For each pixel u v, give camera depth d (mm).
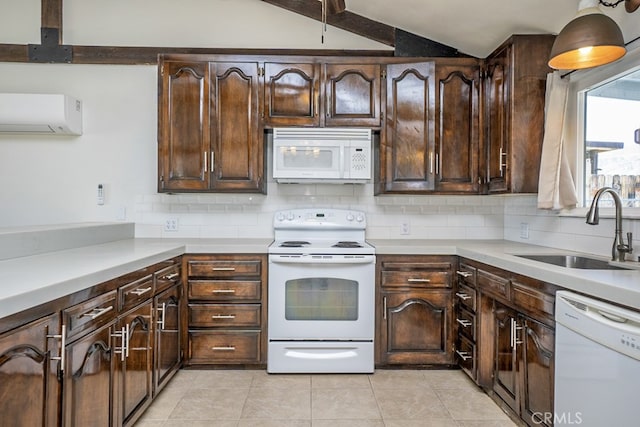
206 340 2645
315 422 2055
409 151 2832
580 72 2287
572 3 2143
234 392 2373
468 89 2846
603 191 1870
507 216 3139
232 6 3156
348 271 2629
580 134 2406
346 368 2629
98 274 1521
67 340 1343
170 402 2244
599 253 2156
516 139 2525
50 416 1256
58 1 3080
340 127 2818
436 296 2672
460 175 2842
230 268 2639
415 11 2746
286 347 2627
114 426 1676
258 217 3176
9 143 3098
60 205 3123
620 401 1177
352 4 2941
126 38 3127
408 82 2832
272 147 3064
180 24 3143
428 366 2707
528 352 1804
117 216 3150
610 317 1254
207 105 2777
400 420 2078
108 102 3133
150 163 3154
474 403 2252
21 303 1122
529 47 2516
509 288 1979
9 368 1089
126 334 1785
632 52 1948
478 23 2613
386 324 2676
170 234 3156
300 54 3158
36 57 3078
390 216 3201
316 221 3078
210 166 2777
